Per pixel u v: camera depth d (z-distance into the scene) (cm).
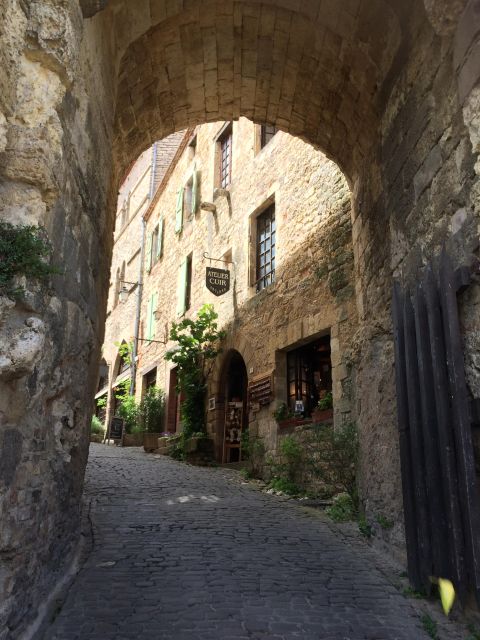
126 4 477
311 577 406
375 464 524
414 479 383
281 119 723
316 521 614
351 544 514
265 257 1126
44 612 314
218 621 318
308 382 936
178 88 643
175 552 456
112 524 544
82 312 397
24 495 276
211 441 1182
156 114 664
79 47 338
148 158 2291
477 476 307
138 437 1633
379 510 503
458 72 337
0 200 263
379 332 532
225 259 1291
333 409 773
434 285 359
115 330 2320
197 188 1554
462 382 314
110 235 575
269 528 563
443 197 369
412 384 389
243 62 627
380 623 324
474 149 311
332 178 866
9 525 252
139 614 325
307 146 964
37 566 304
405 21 448
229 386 1238
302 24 556
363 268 615
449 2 331
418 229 418
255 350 1059
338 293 801
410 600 364
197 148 1589
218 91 673
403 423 409
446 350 334
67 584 370
